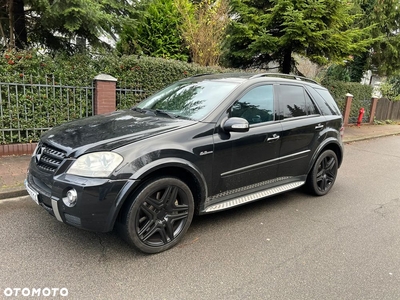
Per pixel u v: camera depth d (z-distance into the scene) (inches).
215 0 417.1
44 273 104.7
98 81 258.4
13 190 164.7
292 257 123.6
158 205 118.3
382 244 138.2
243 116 145.7
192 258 119.0
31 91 235.0
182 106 148.7
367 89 572.4
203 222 150.6
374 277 113.3
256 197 152.4
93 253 117.9
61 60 247.6
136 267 111.0
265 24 410.6
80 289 98.2
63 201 106.7
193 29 387.2
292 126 165.5
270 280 108.3
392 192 213.5
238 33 422.3
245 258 121.1
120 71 276.4
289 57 451.5
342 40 400.8
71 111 256.2
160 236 121.3
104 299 94.7
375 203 189.8
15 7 290.7
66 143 115.8
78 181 104.3
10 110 228.1
